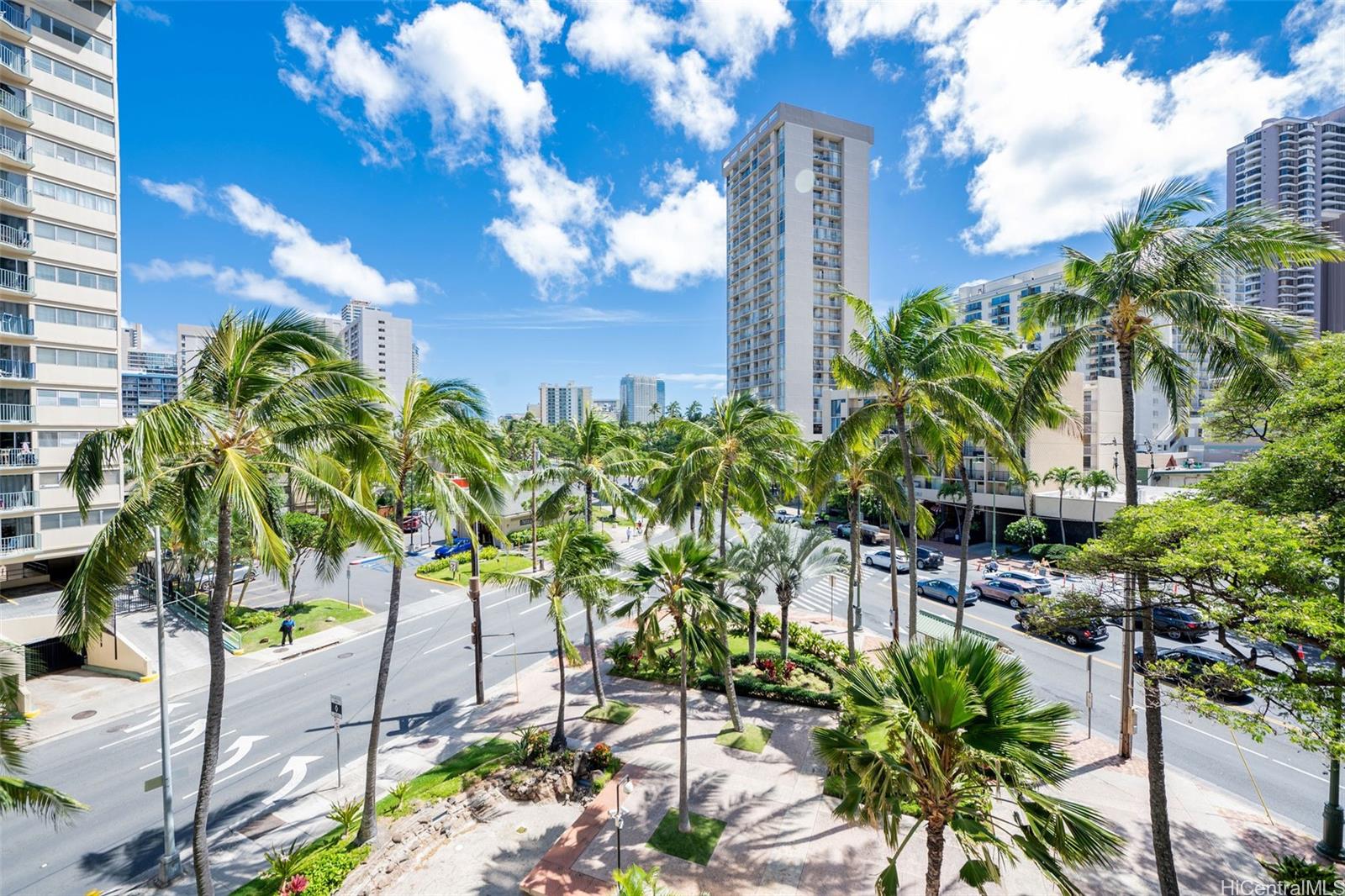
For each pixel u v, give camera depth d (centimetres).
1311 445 1027
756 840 1224
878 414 1636
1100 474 3591
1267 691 862
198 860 980
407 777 1503
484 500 1641
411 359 13538
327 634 2669
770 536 2166
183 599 2872
